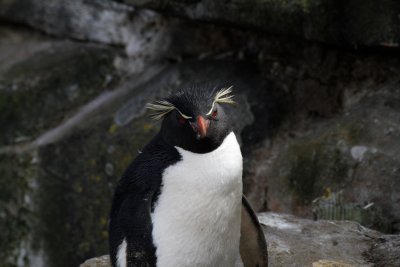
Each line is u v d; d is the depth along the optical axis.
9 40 16.94
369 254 8.75
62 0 15.63
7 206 14.38
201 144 7.02
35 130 14.65
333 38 11.01
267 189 11.52
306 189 10.97
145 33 14.29
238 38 12.99
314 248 8.84
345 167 10.66
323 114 11.93
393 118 10.73
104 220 13.00
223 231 7.30
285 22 11.25
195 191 7.03
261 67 12.66
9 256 14.38
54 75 14.71
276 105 12.23
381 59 11.42
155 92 12.88
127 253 7.08
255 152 11.96
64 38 15.89
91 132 13.14
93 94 14.66
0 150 14.61
